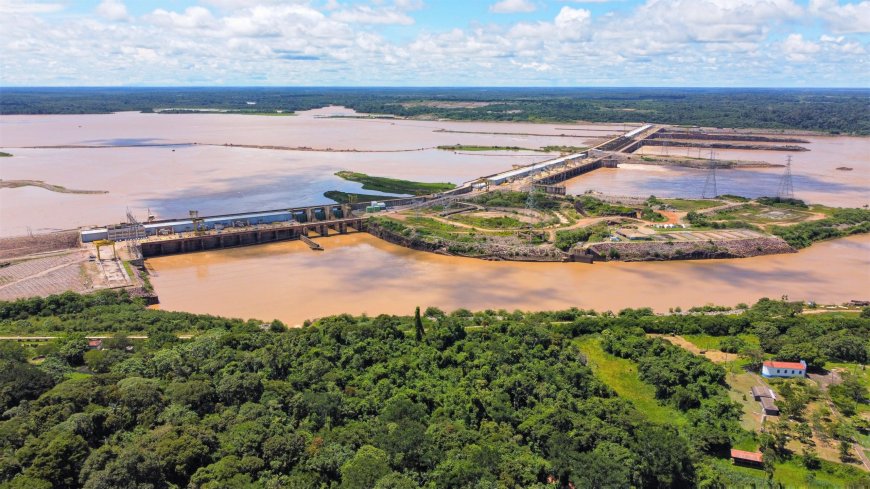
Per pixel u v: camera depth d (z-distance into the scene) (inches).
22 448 3708.2
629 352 6092.5
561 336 6348.4
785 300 7810.0
